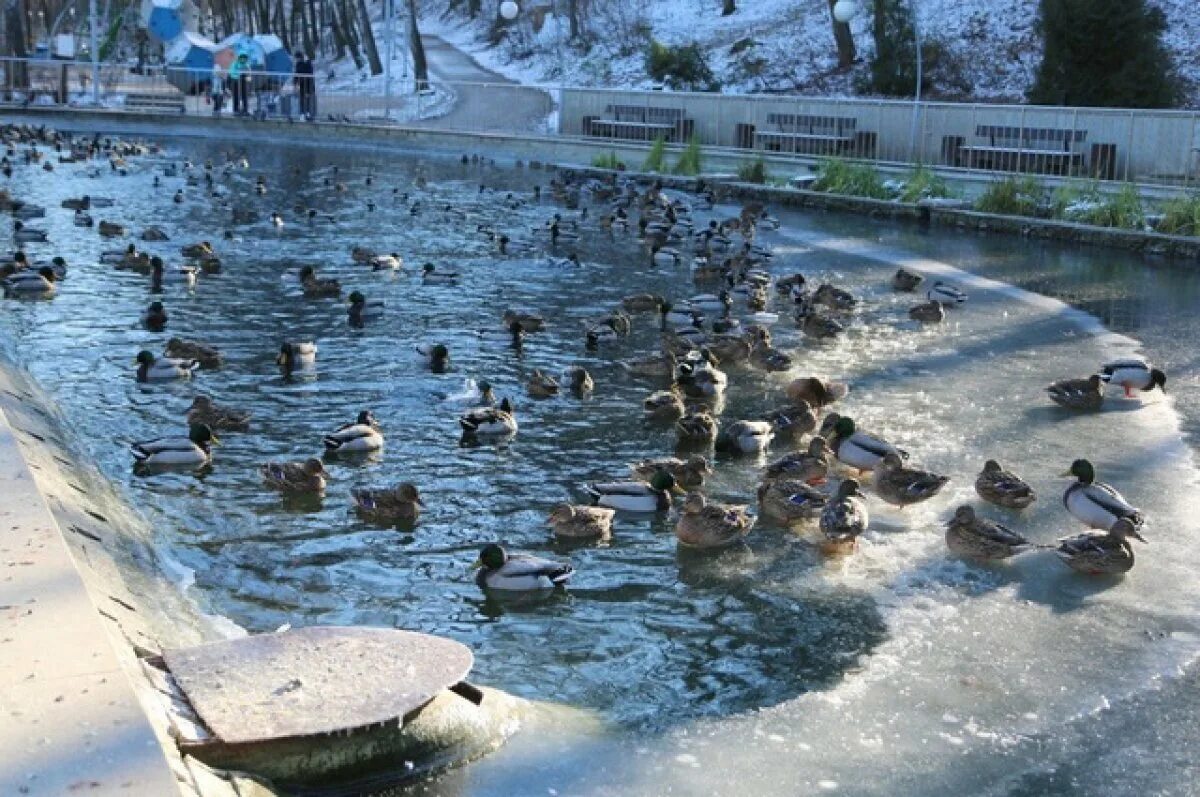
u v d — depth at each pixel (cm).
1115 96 4338
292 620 1129
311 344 1991
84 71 7700
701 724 960
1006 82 5341
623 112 5475
